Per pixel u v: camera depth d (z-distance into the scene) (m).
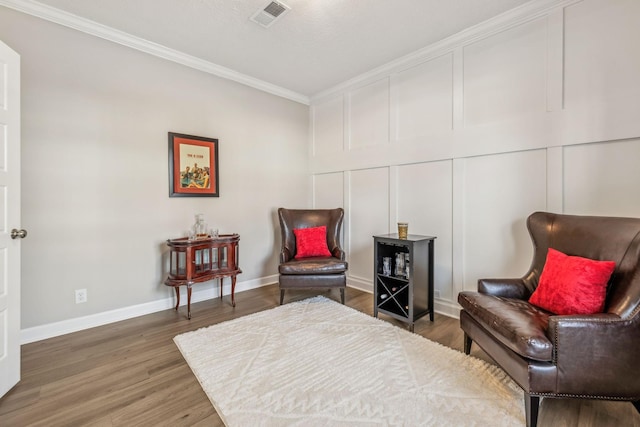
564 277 1.69
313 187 4.36
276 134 4.01
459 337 2.34
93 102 2.58
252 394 1.63
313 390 1.66
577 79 2.11
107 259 2.66
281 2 2.27
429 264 2.69
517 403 1.55
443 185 2.88
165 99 3.01
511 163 2.45
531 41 2.32
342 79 3.72
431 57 2.93
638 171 1.91
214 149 3.37
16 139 1.76
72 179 2.47
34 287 2.31
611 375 1.37
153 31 2.66
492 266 2.56
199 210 3.27
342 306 3.02
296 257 3.45
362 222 3.68
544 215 2.12
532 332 1.40
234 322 2.61
